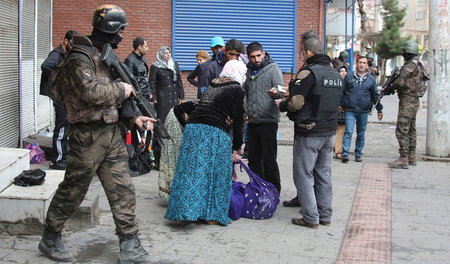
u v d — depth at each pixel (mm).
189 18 14773
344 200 6805
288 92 5762
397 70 8859
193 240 5156
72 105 4156
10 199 5012
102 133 4250
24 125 9211
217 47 8961
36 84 9812
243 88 6027
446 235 5512
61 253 4504
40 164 8242
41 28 10117
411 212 6328
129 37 14727
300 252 4922
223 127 5469
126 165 4469
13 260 4504
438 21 9422
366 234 5492
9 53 8375
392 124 15734
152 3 14656
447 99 9492
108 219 5680
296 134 5551
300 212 5910
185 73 14984
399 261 4777
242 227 5578
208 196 5465
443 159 9523
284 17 14945
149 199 6574
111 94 4102
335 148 9836
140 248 4512
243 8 14836
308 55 5559
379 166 9094
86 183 4320
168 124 6129
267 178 6266
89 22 14531
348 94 9258
